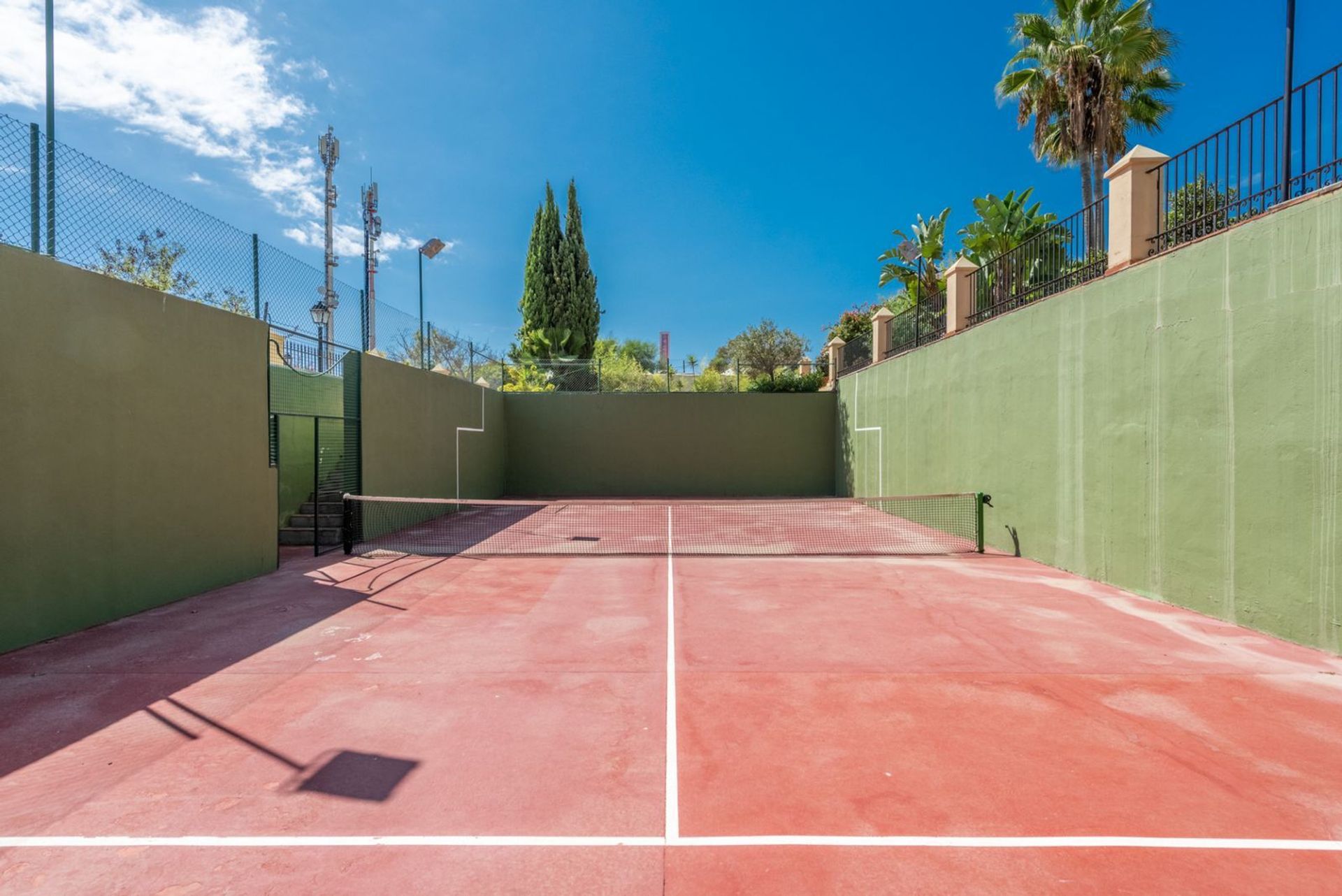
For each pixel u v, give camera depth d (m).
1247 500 4.93
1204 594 5.35
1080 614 5.47
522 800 2.66
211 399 6.47
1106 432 6.56
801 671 4.15
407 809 2.60
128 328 5.50
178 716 3.48
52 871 2.22
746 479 17.72
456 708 3.58
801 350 31.06
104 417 5.29
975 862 2.26
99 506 5.24
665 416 17.77
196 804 2.64
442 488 12.91
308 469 10.32
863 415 14.74
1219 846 2.34
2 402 4.50
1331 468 4.29
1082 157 18.11
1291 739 3.17
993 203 19.42
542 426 17.80
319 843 2.38
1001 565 7.71
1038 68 18.69
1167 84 18.31
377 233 27.61
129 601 5.50
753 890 2.12
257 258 7.39
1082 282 7.45
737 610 5.63
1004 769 2.90
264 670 4.18
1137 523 6.12
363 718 3.46
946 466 10.36
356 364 9.62
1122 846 2.35
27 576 4.67
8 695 3.79
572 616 5.44
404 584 6.69
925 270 22.73
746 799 2.67
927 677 4.04
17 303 4.59
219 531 6.54
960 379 9.83
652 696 3.74
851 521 12.01
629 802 2.65
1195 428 5.43
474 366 15.88
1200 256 5.36
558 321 25.89
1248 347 4.90
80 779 2.84
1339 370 4.23
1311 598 4.45
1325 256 4.31
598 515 13.15
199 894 2.11
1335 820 2.50
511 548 9.02
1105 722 3.37
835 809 2.59
